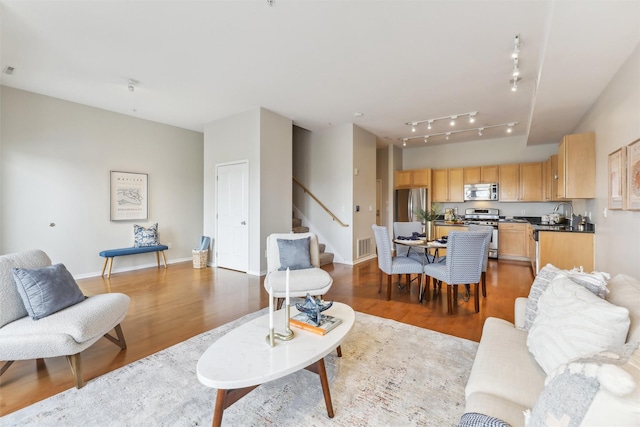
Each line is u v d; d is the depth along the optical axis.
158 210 5.64
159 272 5.03
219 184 5.42
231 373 1.38
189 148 6.14
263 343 1.68
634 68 2.26
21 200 4.06
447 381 1.94
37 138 4.18
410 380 1.96
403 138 6.82
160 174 5.66
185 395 1.79
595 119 3.34
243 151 5.00
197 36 2.73
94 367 2.11
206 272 5.04
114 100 4.43
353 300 3.61
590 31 2.03
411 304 3.46
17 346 1.74
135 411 1.65
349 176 5.73
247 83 3.77
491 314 3.14
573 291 1.36
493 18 2.41
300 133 6.49
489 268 5.32
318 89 3.96
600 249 3.25
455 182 7.08
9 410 1.66
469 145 7.14
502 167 6.53
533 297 1.78
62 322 1.85
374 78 3.59
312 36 2.71
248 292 3.88
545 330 1.35
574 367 0.83
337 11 2.36
